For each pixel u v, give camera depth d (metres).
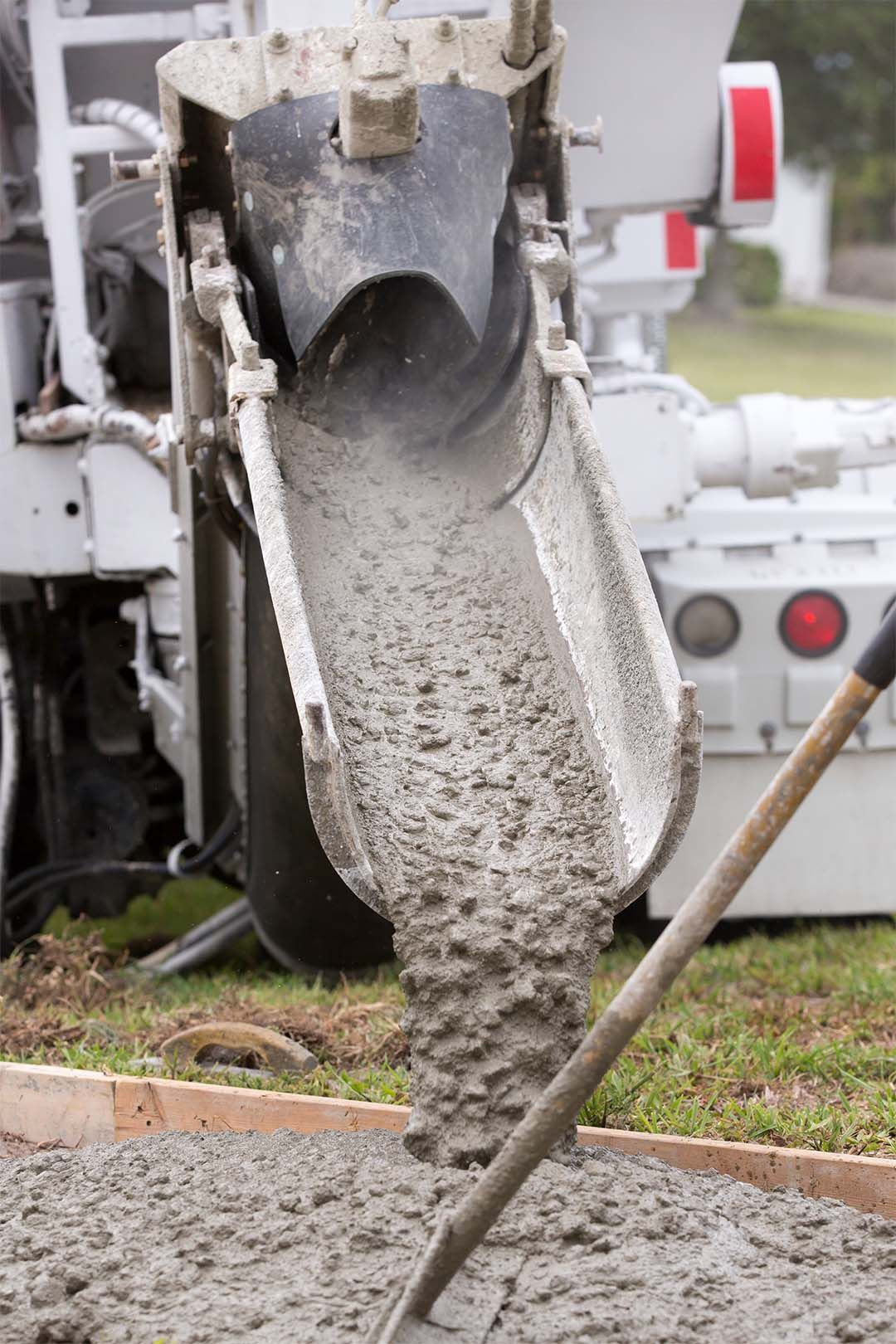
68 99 9.23
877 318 55.72
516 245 6.92
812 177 57.34
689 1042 7.39
